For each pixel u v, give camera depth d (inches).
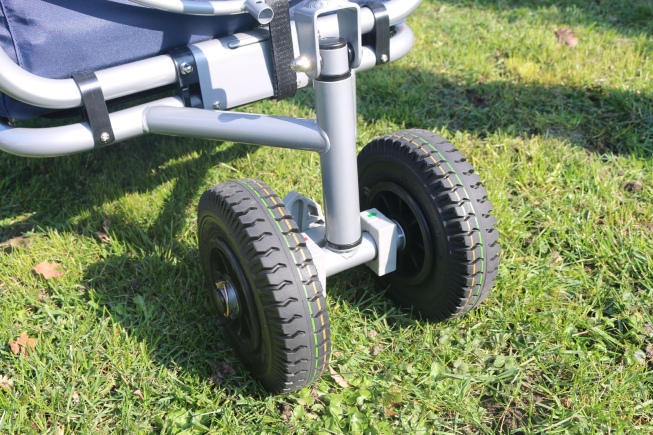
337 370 37.7
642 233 44.1
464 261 35.5
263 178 49.4
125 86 34.3
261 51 36.4
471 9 73.0
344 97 32.2
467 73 60.2
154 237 45.6
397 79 59.3
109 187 48.8
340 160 33.4
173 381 36.8
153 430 35.2
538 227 45.6
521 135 53.5
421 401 36.0
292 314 32.2
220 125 33.9
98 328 39.2
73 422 35.5
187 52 35.4
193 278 42.4
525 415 35.5
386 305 40.8
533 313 39.8
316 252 34.9
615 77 58.2
